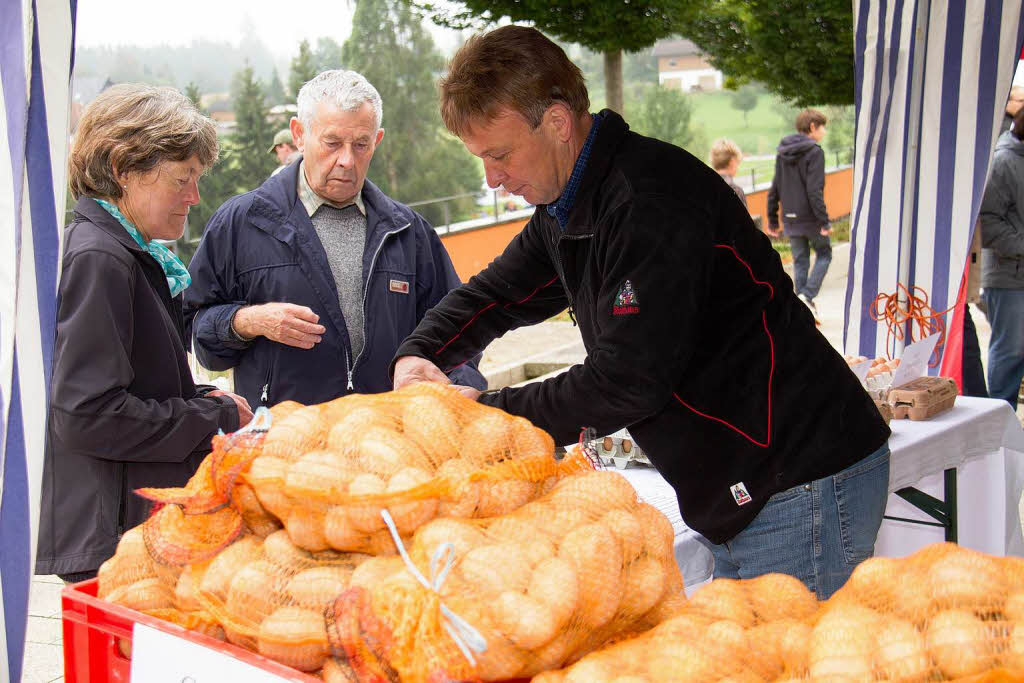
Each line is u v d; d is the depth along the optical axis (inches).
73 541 85.7
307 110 110.5
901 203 170.1
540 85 68.7
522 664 46.6
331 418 56.9
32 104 67.5
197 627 52.6
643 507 55.6
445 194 1625.2
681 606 53.7
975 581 45.4
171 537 54.9
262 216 113.4
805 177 404.2
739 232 71.0
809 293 416.2
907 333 174.6
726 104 2709.2
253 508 54.5
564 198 73.6
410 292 117.2
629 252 67.1
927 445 111.7
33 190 68.6
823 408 74.2
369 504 49.4
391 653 45.0
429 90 1657.2
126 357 84.4
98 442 83.0
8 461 69.4
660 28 330.6
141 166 86.6
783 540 75.6
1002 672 40.3
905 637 44.1
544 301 91.5
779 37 452.4
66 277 83.4
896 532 125.3
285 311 106.6
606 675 45.2
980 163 162.4
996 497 125.5
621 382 66.2
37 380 70.4
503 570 47.0
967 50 160.9
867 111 170.9
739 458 74.6
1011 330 213.9
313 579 50.0
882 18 166.2
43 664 137.3
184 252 359.3
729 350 72.6
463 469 52.9
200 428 88.6
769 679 46.7
